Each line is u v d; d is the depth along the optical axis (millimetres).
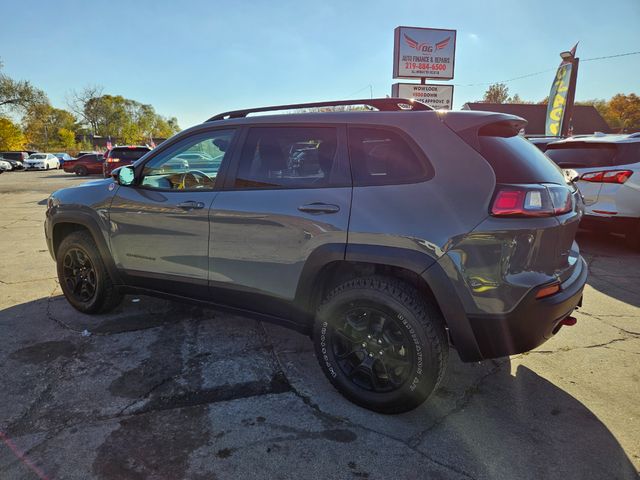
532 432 2256
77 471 1933
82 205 3459
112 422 2279
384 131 2381
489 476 1948
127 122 87500
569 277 2410
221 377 2748
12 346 3115
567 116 14922
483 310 2090
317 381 2730
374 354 2385
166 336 3316
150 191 3158
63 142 79062
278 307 2709
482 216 2055
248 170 2760
